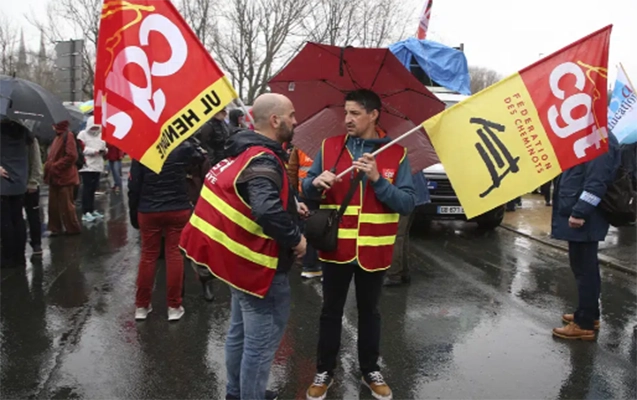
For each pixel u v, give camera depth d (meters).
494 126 3.03
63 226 8.07
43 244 7.30
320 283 5.80
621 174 4.01
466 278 6.14
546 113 2.99
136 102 2.61
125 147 2.59
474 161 3.04
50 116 5.45
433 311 4.99
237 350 2.90
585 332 4.31
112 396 3.33
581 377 3.68
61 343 4.07
